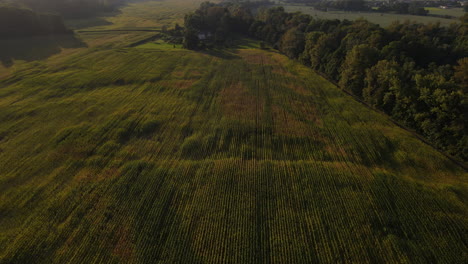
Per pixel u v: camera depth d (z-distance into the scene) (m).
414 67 48.53
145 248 21.56
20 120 39.56
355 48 49.06
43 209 25.17
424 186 27.95
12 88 49.41
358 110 44.47
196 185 27.91
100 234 22.72
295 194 26.75
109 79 54.84
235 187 27.66
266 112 43.28
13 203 25.86
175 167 30.61
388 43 57.16
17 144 34.41
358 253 21.17
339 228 23.20
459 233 22.83
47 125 38.47
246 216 24.38
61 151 33.12
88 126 38.34
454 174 30.44
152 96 48.22
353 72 50.06
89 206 25.39
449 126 34.31
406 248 21.53
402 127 40.72
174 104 45.34
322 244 21.89
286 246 21.77
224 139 35.88
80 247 21.67
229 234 22.73
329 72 58.78
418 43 52.91
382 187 27.52
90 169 30.25
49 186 27.89
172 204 25.64
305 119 41.38
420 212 24.72
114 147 34.03
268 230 23.11
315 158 32.50
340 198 26.20
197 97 48.22
